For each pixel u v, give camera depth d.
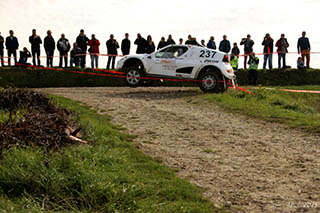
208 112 11.39
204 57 14.84
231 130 9.10
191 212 4.24
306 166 6.34
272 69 21.28
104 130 7.64
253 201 4.77
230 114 11.12
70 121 7.12
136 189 4.50
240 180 5.59
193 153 7.03
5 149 4.81
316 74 21.73
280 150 7.37
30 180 4.20
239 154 7.05
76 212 3.90
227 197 4.89
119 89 16.97
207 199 4.72
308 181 5.58
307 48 21.14
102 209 4.03
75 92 15.48
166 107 12.08
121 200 4.21
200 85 14.84
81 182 4.34
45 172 4.37
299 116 10.72
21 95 8.16
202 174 5.82
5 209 3.55
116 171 5.17
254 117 10.70
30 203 3.80
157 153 6.90
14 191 4.08
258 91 14.94
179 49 15.23
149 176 5.36
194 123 9.77
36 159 4.63
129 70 15.60
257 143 7.91
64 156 5.00
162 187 4.89
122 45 19.30
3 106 7.96
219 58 14.72
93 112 10.65
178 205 4.37
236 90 15.21
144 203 4.23
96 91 16.02
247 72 20.64
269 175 5.86
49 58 18.98
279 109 12.35
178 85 18.81
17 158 4.61
